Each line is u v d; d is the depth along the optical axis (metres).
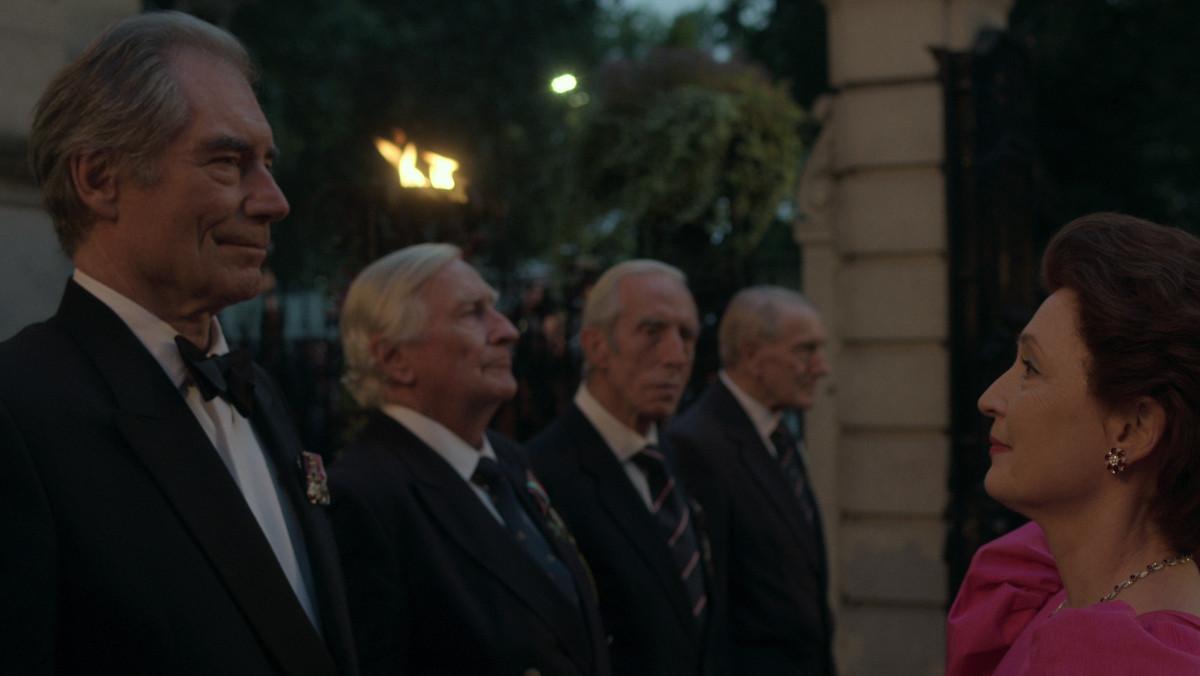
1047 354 1.41
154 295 1.45
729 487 3.42
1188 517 1.35
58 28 2.50
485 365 2.45
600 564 2.81
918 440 4.92
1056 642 1.29
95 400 1.36
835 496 5.08
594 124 4.57
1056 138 10.70
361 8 11.56
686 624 2.83
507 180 12.20
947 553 4.61
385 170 3.90
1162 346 1.33
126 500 1.33
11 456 1.24
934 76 4.88
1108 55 10.46
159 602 1.31
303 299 4.62
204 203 1.41
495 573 2.28
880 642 4.97
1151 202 11.13
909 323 4.91
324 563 1.58
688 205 4.55
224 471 1.43
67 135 1.40
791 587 3.43
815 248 5.16
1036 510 1.45
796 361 3.62
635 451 2.96
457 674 2.23
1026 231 5.04
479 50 12.61
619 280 3.00
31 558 1.24
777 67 11.56
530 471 2.69
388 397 2.48
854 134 5.02
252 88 1.53
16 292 2.39
